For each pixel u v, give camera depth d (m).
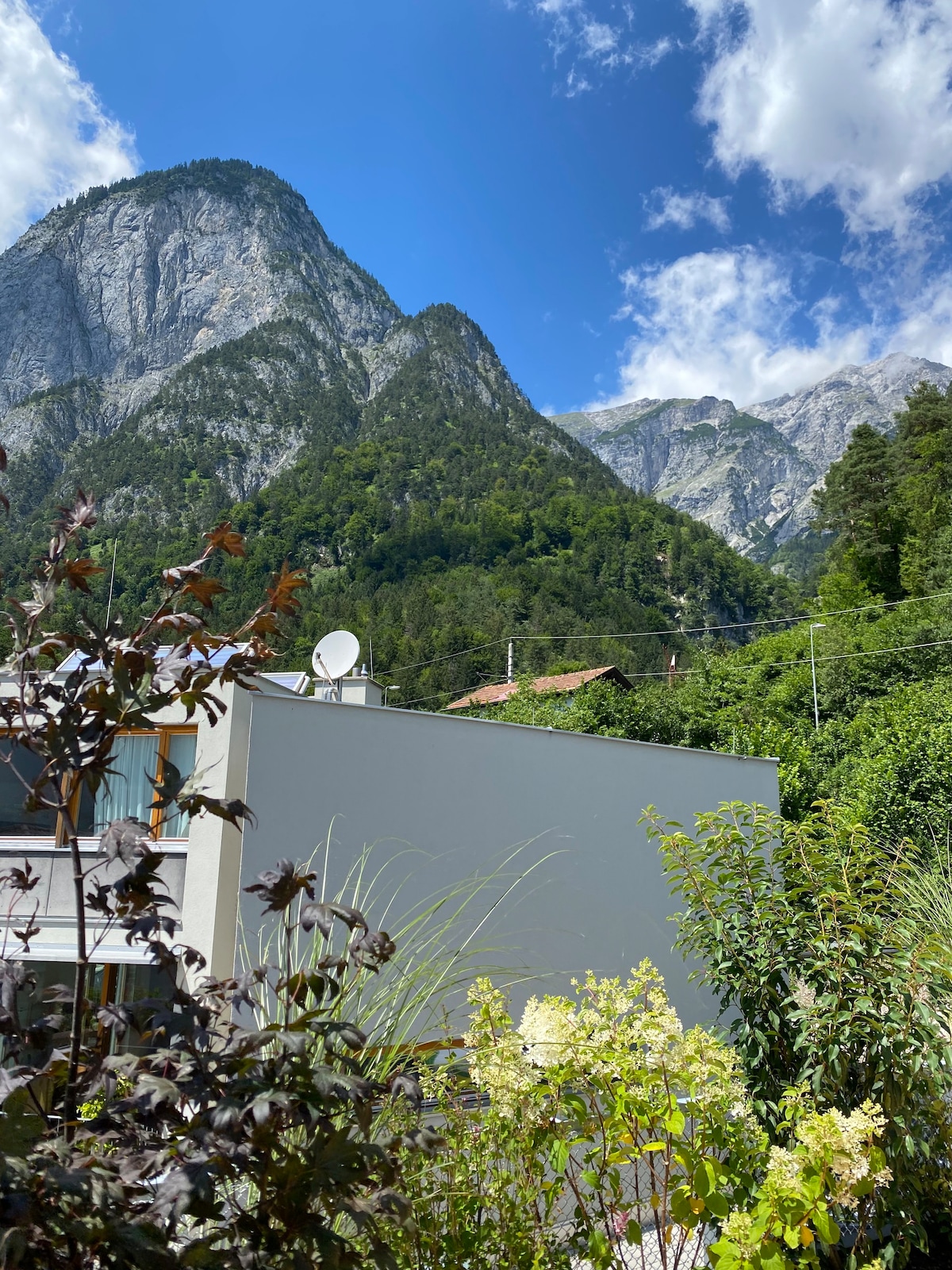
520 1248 3.62
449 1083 3.98
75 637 2.56
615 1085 3.86
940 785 18.09
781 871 5.98
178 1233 2.72
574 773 10.76
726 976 5.75
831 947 5.20
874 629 41.66
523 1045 3.84
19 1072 2.11
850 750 26.95
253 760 8.82
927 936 5.40
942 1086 5.01
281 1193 2.24
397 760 9.56
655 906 10.98
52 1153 2.03
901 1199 4.69
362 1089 2.22
